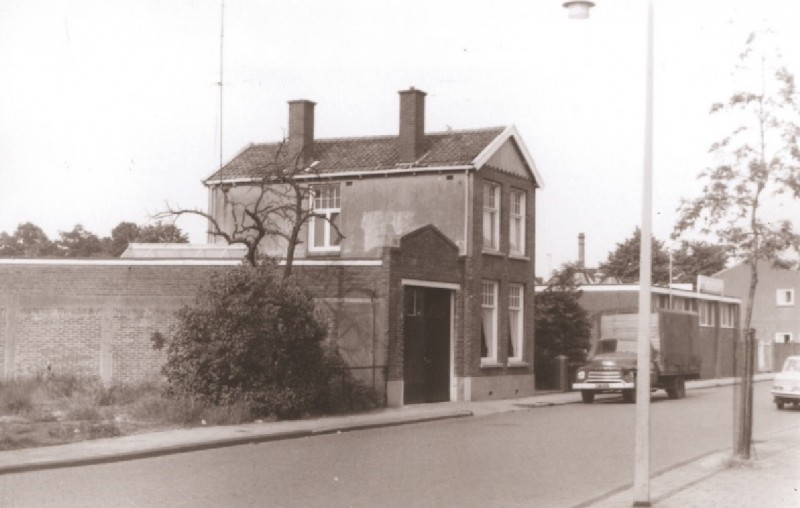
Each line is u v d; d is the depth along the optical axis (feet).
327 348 92.89
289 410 83.25
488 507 42.34
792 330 256.32
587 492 46.60
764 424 85.20
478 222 112.16
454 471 53.67
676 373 123.13
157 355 98.99
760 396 130.00
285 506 41.91
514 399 115.55
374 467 54.95
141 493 45.11
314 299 98.27
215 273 85.81
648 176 42.27
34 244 239.71
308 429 74.18
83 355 99.50
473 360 110.52
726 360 206.08
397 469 54.24
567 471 54.03
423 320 104.22
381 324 96.53
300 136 121.39
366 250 114.83
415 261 100.89
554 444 67.67
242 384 82.33
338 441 69.56
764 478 49.83
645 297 42.11
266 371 82.79
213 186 123.85
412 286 102.17
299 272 99.14
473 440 70.23
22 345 99.86
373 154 118.01
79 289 102.73
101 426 68.80
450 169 110.83
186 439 65.82
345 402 90.53
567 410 102.01
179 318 84.64
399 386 97.71
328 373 89.20
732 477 50.24
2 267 103.76
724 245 54.85
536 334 138.41
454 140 116.16
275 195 119.85
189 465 55.62
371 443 68.03
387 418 84.94
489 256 114.83
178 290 101.19
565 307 138.72
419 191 112.78
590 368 114.62
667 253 280.10
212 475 51.31
